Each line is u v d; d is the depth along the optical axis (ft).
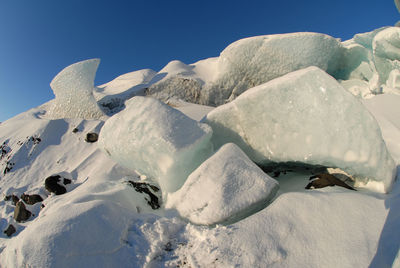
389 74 22.20
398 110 17.22
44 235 7.38
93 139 24.00
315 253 6.95
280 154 11.49
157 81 32.58
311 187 10.82
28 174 22.04
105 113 29.01
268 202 9.50
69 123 26.71
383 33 20.95
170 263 7.24
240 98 12.07
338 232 7.50
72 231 7.48
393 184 10.21
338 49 27.02
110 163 19.04
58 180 17.26
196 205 9.17
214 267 6.71
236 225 7.77
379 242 7.04
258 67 28.27
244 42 27.76
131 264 7.24
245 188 9.24
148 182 13.37
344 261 6.70
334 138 10.07
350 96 9.98
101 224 7.93
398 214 7.73
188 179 10.07
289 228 7.61
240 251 6.95
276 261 6.74
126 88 35.83
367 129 9.89
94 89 38.32
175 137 10.59
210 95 30.53
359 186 11.10
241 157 10.35
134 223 8.63
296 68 27.20
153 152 10.74
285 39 26.23
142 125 11.16
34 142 24.77
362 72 28.17
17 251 7.28
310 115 10.39
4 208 17.54
